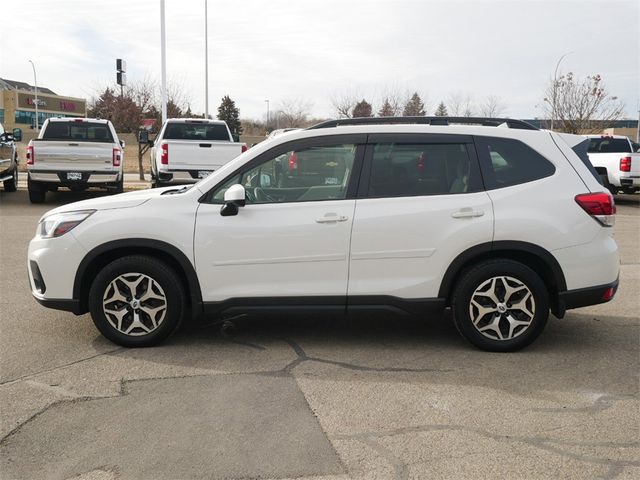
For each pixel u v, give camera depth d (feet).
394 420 11.88
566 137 16.15
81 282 15.70
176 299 15.71
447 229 15.34
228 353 15.66
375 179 15.67
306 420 11.85
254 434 11.26
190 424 11.64
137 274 15.64
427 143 15.78
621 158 55.16
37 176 45.27
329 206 15.46
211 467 10.12
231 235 15.38
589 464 10.27
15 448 10.71
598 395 13.14
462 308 15.62
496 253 15.71
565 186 15.58
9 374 14.07
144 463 10.23
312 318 18.98
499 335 15.65
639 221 45.75
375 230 15.31
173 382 13.69
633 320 18.94
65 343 16.28
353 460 10.37
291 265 15.48
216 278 15.55
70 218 15.72
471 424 11.73
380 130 15.81
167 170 44.19
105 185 46.52
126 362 14.93
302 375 14.19
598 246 15.48
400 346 16.35
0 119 275.39
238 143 44.73
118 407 12.36
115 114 110.83
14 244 30.83
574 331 17.78
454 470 10.07
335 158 15.79
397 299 15.60
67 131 50.26
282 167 15.79
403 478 9.83
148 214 15.52
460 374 14.30
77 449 10.68
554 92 106.63
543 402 12.75
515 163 15.80
